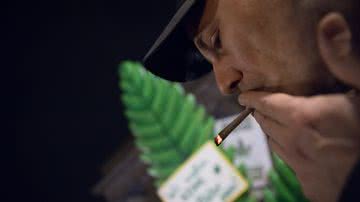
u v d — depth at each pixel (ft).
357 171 2.34
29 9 12.80
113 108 12.67
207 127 7.67
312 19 2.42
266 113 2.68
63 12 12.82
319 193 2.64
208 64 3.20
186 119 7.67
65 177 12.60
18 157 12.62
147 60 3.07
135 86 7.70
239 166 7.63
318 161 2.54
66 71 12.73
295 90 2.58
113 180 8.60
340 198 2.36
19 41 12.78
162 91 7.71
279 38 2.49
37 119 12.71
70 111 12.69
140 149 8.25
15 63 12.78
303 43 2.46
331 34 2.36
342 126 2.46
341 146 2.45
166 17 12.37
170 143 7.62
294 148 2.63
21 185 12.59
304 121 2.51
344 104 2.46
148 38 12.58
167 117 7.66
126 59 12.68
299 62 2.50
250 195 7.63
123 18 12.67
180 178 7.55
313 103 2.51
